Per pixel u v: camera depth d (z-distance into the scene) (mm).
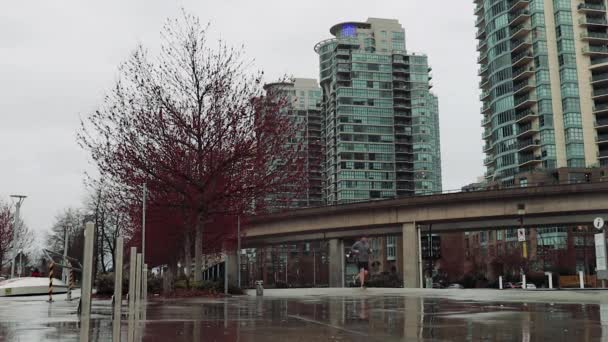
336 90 162250
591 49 112750
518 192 52750
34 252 109875
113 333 8102
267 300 19594
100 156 28891
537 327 8469
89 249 10961
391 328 8562
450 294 23891
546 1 115375
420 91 165875
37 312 13664
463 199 54969
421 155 163375
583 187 50625
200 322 9906
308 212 64062
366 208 60250
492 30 124312
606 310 12062
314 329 8523
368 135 160375
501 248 115875
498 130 122125
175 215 33469
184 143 27906
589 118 110875
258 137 28953
